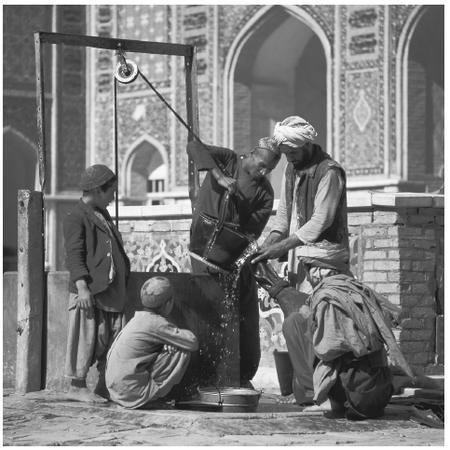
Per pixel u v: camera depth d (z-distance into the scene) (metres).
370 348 8.43
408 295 10.64
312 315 8.53
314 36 34.97
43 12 36.69
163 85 35.75
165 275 9.15
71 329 9.10
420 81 30.58
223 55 34.12
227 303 9.25
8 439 7.52
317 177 9.02
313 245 9.02
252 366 9.67
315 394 8.52
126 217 12.91
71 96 37.00
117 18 36.72
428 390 9.87
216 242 9.24
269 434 7.84
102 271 9.02
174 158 35.28
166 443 7.34
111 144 36.78
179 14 35.22
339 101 31.52
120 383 8.61
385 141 30.53
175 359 8.70
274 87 34.97
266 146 9.17
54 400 9.23
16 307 10.29
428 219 10.81
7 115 35.91
